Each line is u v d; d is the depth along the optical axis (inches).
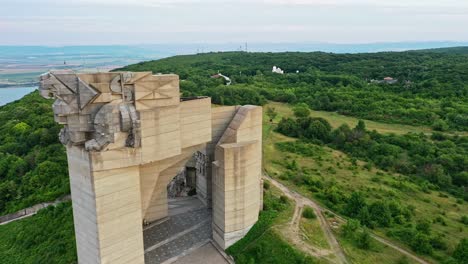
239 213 1428.4
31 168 2655.0
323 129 3284.9
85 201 1098.1
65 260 1425.9
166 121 1209.4
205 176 1744.6
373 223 1686.8
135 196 1162.6
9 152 3073.3
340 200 1925.4
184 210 1744.6
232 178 1381.6
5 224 2000.5
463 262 1366.9
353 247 1454.2
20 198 2290.8
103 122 1056.2
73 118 1071.6
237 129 1461.6
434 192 2434.8
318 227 1582.2
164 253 1376.7
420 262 1416.1
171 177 1419.8
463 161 2763.3
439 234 1686.8
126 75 1098.1
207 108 1408.7
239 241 1444.4
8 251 1705.2
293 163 2492.6
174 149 1258.0
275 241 1417.3
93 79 1064.2
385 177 2539.4
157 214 1617.9
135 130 1108.5
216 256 1391.5
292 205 1786.4
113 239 1115.9
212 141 1651.1
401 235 1598.2
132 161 1122.7
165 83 1194.6
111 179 1083.3
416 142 3115.2
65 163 2477.9
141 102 1146.0
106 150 1059.3
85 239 1144.8
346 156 2945.4
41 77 1031.6
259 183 1546.5
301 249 1371.8
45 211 1897.1
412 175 2694.4
